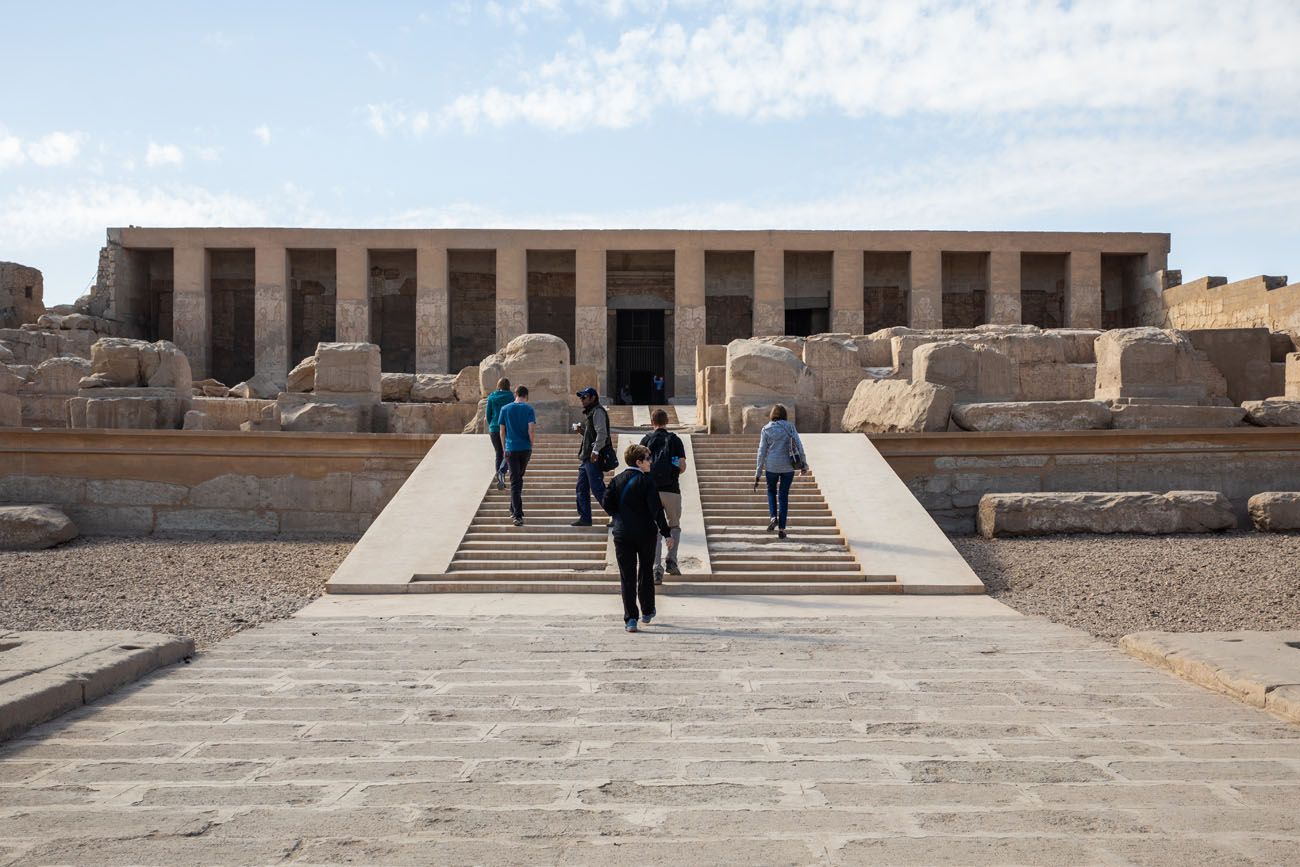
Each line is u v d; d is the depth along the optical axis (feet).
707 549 38.09
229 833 12.24
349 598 33.94
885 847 11.81
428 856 11.54
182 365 61.16
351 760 15.16
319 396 63.16
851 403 61.57
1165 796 13.57
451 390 77.25
